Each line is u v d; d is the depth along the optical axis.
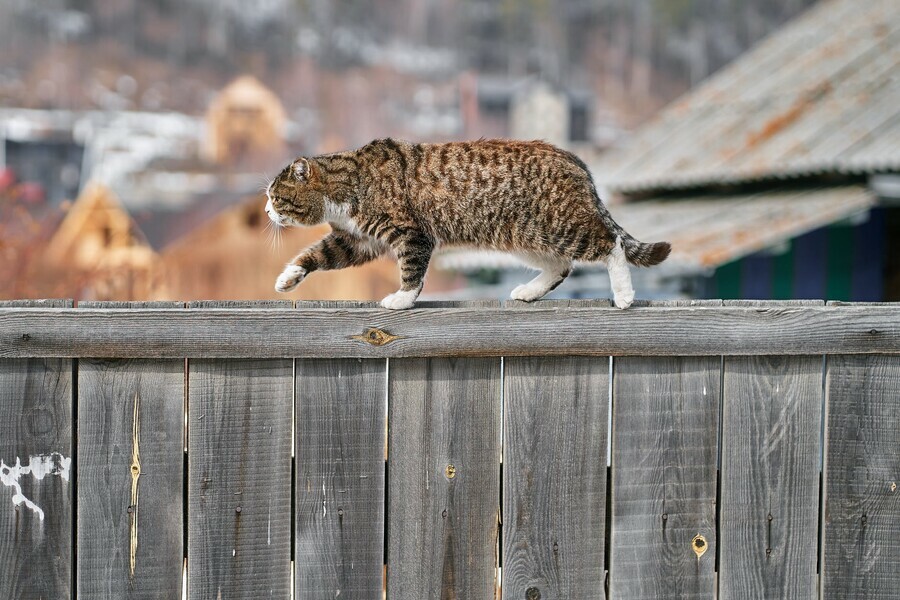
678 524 6.30
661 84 138.38
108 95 122.38
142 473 5.95
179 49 135.12
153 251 41.12
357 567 6.12
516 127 117.94
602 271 19.23
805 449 6.35
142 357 5.87
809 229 17.36
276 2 146.50
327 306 6.19
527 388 6.19
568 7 149.75
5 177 21.31
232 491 6.01
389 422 6.11
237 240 42.28
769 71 25.59
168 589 5.99
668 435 6.28
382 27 148.62
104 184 42.81
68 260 25.81
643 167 23.30
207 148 106.56
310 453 6.05
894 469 6.38
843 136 19.38
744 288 18.50
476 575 6.21
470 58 143.00
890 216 18.77
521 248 7.56
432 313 6.03
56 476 5.89
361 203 7.50
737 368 6.30
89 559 5.93
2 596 5.89
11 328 5.73
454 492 6.17
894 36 23.89
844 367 6.34
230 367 5.97
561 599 6.27
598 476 6.26
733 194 21.84
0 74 120.00
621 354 6.16
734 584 6.34
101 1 137.38
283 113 115.50
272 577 6.07
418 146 7.58
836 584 6.40
